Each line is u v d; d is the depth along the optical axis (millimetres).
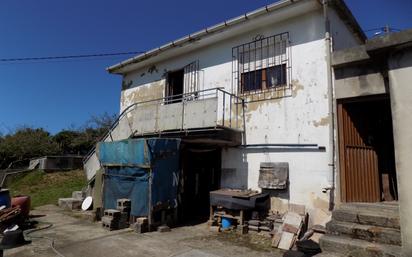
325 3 7566
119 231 7977
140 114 10383
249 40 9281
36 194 14922
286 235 6598
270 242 6848
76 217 9977
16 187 17078
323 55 7645
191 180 10117
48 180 17828
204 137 8445
